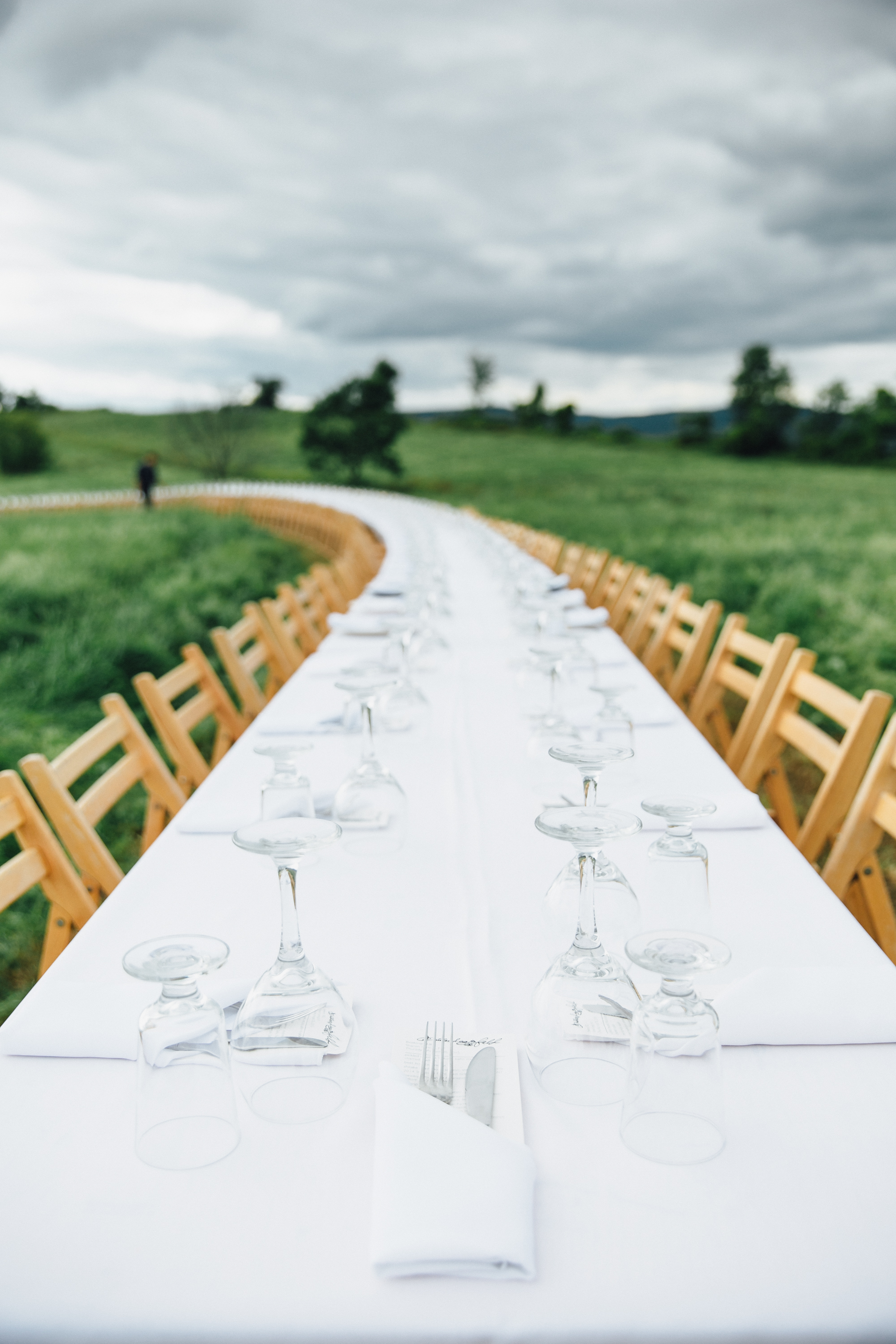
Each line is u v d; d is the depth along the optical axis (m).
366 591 6.01
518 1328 0.89
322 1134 1.14
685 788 2.37
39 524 16.59
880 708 2.57
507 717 3.05
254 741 2.89
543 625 3.67
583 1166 1.08
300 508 18.52
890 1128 1.14
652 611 5.80
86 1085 1.25
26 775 2.29
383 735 2.75
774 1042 1.29
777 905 1.74
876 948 1.58
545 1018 1.18
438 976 1.50
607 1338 0.88
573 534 17.81
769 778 3.20
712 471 44.59
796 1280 0.93
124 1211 1.03
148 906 1.78
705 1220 1.00
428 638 3.78
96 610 8.77
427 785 2.41
